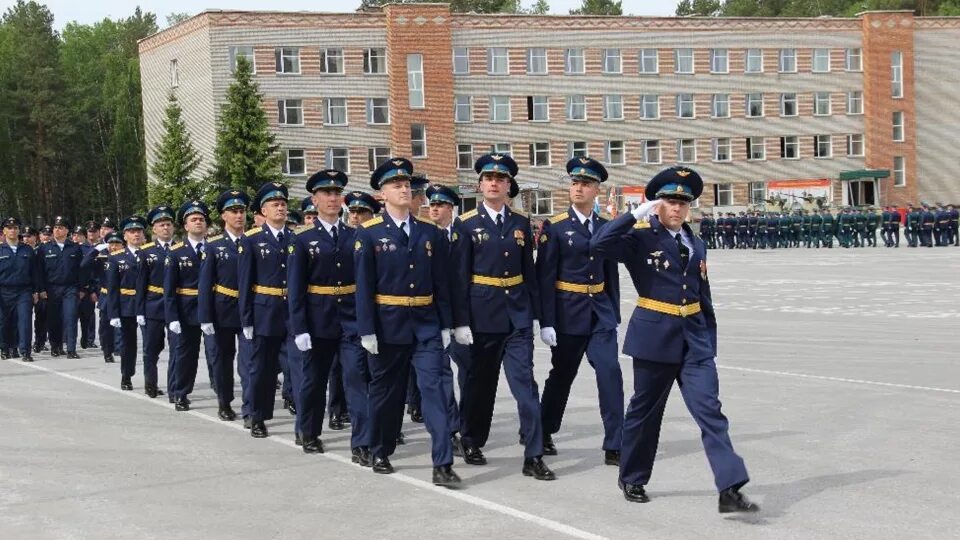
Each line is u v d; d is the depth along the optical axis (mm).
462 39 63219
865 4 103188
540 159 65500
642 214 7617
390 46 61000
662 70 67938
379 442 8969
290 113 59312
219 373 12070
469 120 63688
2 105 75188
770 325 19344
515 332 8875
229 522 7457
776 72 70125
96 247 19641
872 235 49344
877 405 10984
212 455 9875
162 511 7801
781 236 52656
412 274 8719
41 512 7836
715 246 56812
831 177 71500
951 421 10078
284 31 58906
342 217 12039
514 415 11516
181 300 12641
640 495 7672
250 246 10914
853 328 18250
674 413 11047
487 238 8930
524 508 7594
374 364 8875
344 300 9789
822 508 7305
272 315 10758
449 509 7641
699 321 7523
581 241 9039
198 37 58469
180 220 13164
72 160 77938
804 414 10672
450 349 9273
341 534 7078
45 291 19125
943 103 73125
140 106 82375
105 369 17188
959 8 94250
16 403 13320
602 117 66750
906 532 6699
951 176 73688
